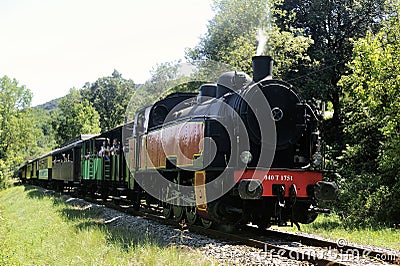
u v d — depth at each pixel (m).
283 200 10.38
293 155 11.24
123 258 8.22
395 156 16.53
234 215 11.18
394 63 17.03
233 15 28.08
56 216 15.41
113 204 19.55
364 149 21.50
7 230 12.92
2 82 62.12
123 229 11.69
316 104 11.59
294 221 10.95
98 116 69.94
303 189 10.55
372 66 17.41
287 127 11.00
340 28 32.44
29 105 63.97
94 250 8.97
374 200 15.77
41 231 11.95
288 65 27.02
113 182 20.61
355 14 31.41
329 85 29.94
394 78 17.08
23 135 61.31
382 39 18.45
